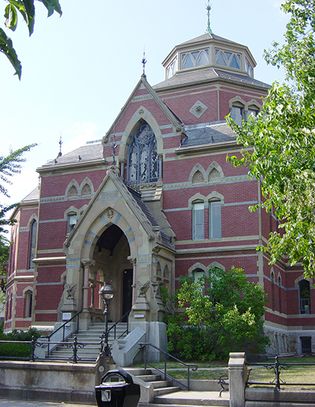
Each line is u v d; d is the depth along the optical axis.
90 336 26.94
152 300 26.50
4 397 20.34
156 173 32.94
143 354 24.94
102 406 8.99
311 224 14.21
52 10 4.57
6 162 28.95
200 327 25.77
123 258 32.38
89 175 34.69
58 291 33.78
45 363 20.16
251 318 23.97
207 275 29.55
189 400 17.69
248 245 29.06
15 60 4.72
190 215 30.84
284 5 16.23
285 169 14.28
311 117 14.47
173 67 43.81
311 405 15.54
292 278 34.53
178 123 32.44
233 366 16.44
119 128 34.09
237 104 38.78
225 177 30.50
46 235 35.06
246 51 43.22
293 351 33.41
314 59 15.51
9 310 47.72
